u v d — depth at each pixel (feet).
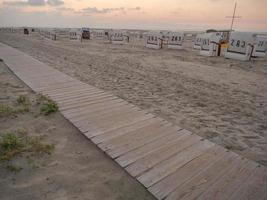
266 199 8.81
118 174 10.39
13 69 34.30
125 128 15.03
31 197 8.71
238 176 10.24
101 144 12.82
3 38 124.57
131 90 26.40
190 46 113.19
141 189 9.43
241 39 61.62
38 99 20.52
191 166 10.91
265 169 10.87
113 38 115.24
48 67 37.04
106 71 38.04
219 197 8.86
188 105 21.79
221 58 66.18
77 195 8.95
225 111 20.49
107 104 19.81
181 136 14.12
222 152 12.37
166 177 10.05
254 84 32.50
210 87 29.73
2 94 22.20
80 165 11.00
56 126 15.35
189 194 9.00
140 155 11.81
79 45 96.53
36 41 110.63
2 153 11.60
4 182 9.50
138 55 67.21
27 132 14.28
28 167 10.61
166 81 32.27
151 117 17.12
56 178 9.92
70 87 25.20
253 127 17.07
